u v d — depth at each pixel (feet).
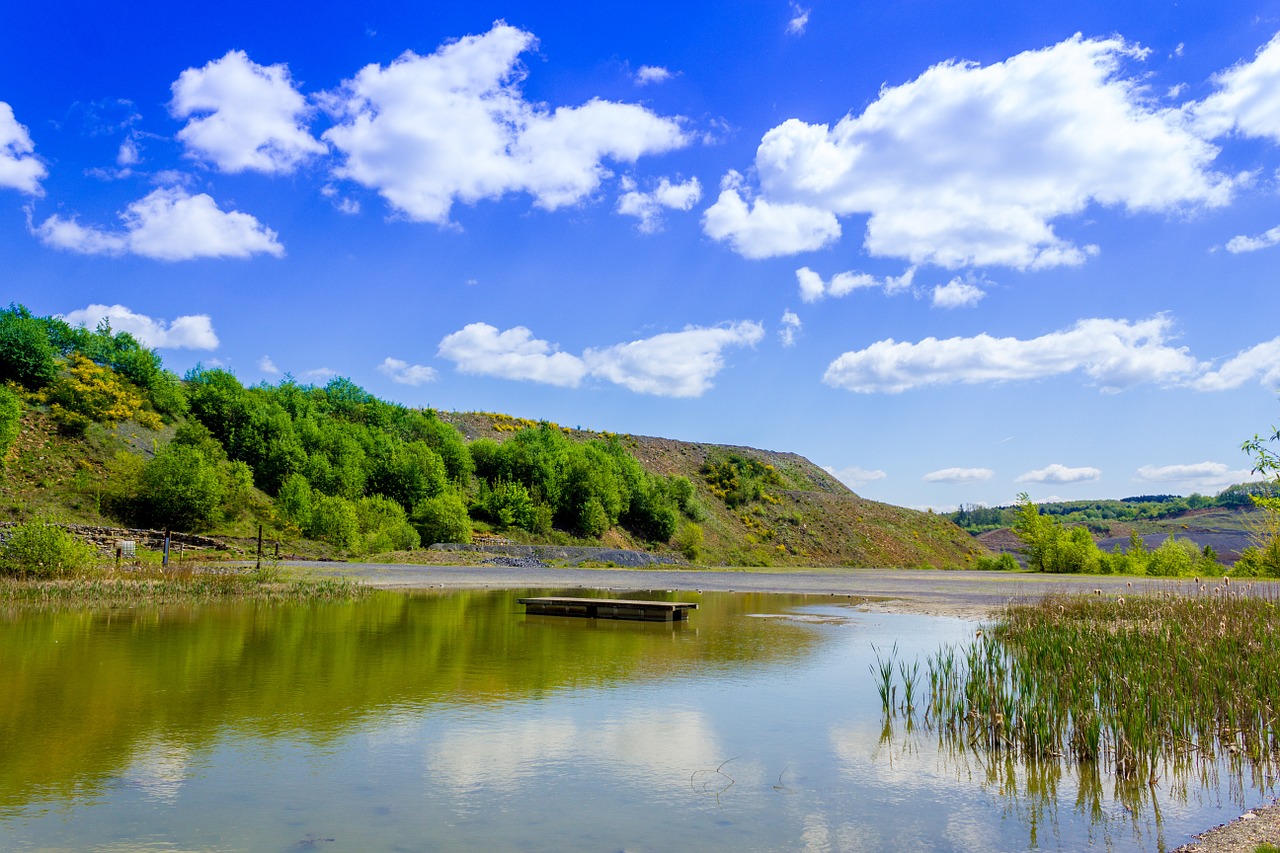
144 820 16.83
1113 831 17.58
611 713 27.40
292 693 29.12
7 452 115.96
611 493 200.64
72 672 32.19
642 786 19.92
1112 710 26.58
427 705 27.81
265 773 20.17
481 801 18.53
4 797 18.08
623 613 56.80
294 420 169.37
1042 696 25.81
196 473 122.31
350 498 149.48
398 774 20.34
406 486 164.04
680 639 46.26
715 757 22.57
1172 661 32.17
